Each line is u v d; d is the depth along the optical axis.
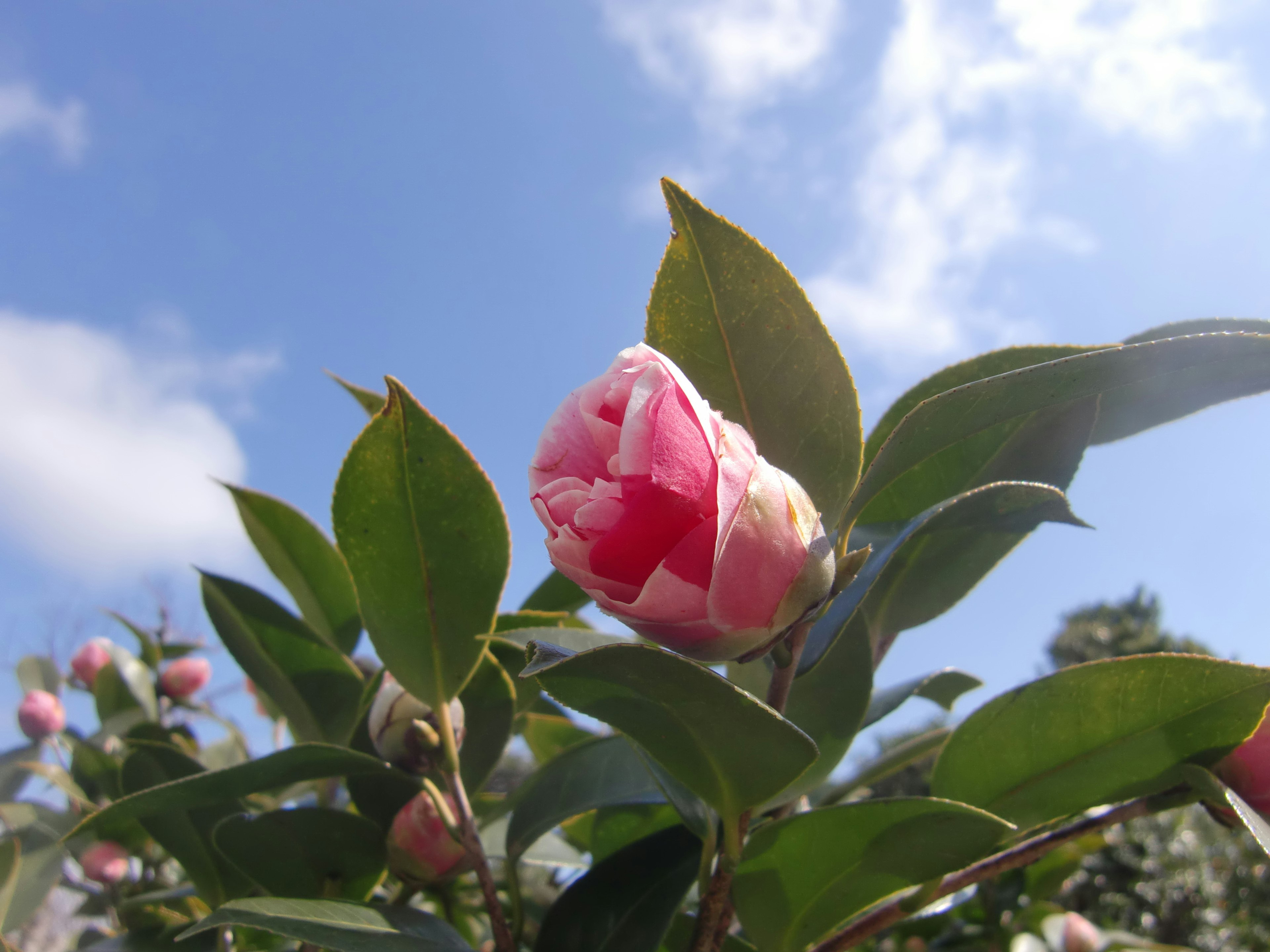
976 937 0.37
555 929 0.20
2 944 0.28
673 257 0.19
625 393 0.15
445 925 0.19
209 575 0.25
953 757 0.19
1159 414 0.21
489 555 0.20
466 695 0.24
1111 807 0.22
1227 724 0.18
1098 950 0.37
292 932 0.17
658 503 0.14
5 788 0.34
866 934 0.19
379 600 0.20
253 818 0.21
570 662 0.14
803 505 0.15
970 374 0.21
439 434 0.19
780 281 0.19
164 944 0.24
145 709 0.35
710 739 0.16
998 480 0.21
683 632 0.15
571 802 0.24
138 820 0.26
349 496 0.20
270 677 0.26
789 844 0.18
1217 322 0.21
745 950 0.21
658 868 0.21
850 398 0.19
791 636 0.16
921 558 0.22
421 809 0.22
